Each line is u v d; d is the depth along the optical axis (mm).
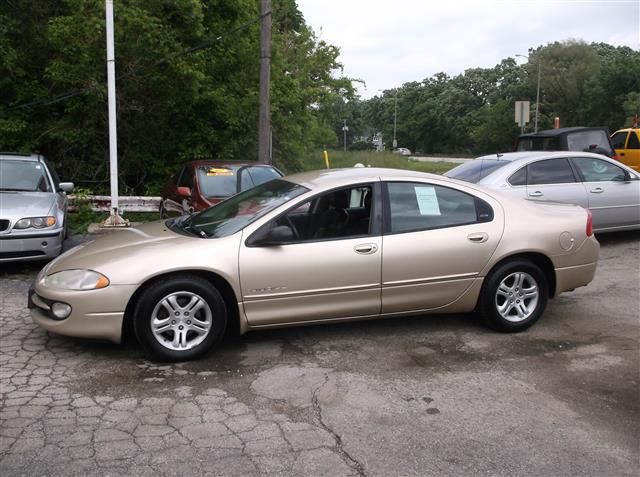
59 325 4469
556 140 12766
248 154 15016
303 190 4977
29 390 4066
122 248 4723
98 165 14094
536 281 5371
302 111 17703
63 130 12914
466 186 5344
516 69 91062
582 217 5602
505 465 3232
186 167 9750
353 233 4918
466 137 95750
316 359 4719
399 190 5109
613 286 6992
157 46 11883
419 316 5832
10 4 12188
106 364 4551
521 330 5379
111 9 9570
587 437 3541
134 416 3713
